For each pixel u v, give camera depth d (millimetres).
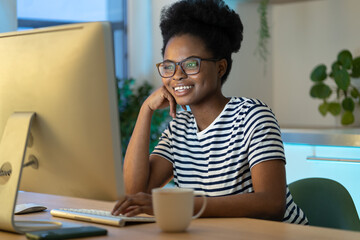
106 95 991
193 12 1501
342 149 2699
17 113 1114
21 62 1098
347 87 3289
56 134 1064
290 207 1483
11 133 1102
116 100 1003
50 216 1290
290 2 4070
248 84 4152
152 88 4797
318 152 2799
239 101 1550
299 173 2881
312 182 1660
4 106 1143
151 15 4875
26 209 1331
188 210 1053
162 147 1646
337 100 3709
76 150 1043
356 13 3955
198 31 1495
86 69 1004
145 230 1086
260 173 1363
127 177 1583
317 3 4168
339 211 1582
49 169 1106
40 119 1082
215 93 1546
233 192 1478
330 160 2729
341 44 4043
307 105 4238
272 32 4391
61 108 1044
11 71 1117
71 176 1073
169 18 1545
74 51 1016
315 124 4188
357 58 3340
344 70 3307
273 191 1316
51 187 1125
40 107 1077
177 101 1524
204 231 1062
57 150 1073
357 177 2650
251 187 1471
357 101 3348
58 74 1038
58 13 4547
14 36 1120
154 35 4840
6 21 3326
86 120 1018
